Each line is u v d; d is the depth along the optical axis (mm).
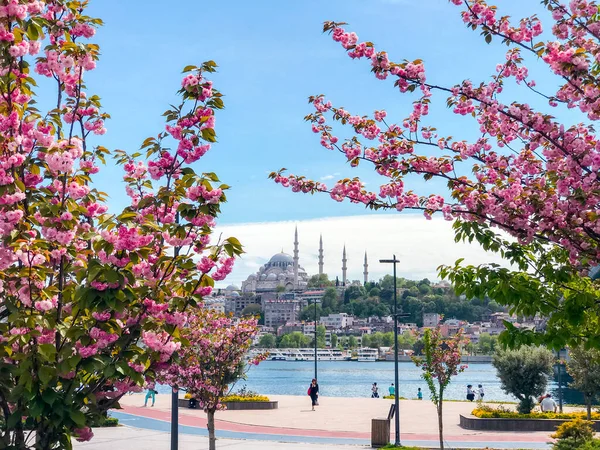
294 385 112750
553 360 41125
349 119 12219
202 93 9336
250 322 21641
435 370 26094
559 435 23672
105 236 8469
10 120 8656
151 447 28734
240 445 30688
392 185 12359
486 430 36812
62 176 9242
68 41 9312
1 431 9516
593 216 9820
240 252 9367
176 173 9789
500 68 10766
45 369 8164
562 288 11477
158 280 9469
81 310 8984
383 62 10352
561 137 10117
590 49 10047
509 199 10523
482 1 10281
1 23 8375
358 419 42406
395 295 32219
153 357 9297
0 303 8812
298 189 12844
